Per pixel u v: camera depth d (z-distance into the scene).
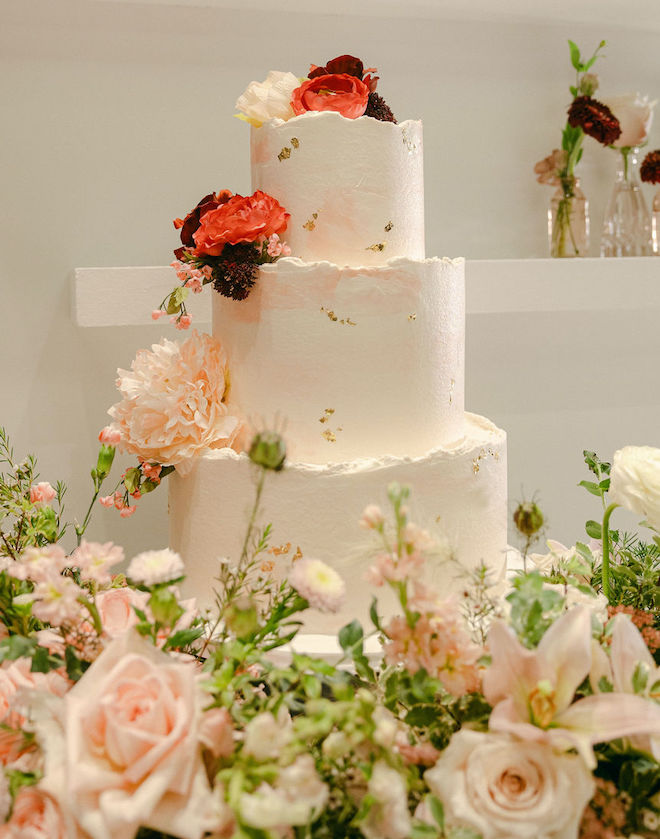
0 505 1.08
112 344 1.58
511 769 0.68
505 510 1.15
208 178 1.60
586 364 1.93
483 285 1.59
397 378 1.05
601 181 1.88
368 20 1.65
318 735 0.70
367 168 1.05
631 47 1.86
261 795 0.63
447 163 1.75
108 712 0.63
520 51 1.77
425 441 1.08
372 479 1.00
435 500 1.03
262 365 1.06
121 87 1.53
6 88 1.47
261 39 1.59
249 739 0.65
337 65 1.13
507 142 1.79
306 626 1.02
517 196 1.81
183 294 1.07
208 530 1.05
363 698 0.66
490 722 0.68
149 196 1.57
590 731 0.67
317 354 1.03
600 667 0.73
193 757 0.64
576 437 1.95
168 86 1.55
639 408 2.00
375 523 0.70
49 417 1.56
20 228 1.51
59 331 1.55
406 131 1.08
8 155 1.49
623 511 1.96
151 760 0.62
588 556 1.12
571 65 1.81
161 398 1.05
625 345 1.96
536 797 0.67
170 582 0.72
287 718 0.72
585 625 0.70
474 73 1.74
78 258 1.55
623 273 1.69
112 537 1.61
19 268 1.52
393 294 1.03
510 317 1.84
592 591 0.91
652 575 1.11
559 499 1.94
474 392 1.84
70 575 1.02
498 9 1.67
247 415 1.08
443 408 1.11
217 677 0.72
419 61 1.70
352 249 1.07
